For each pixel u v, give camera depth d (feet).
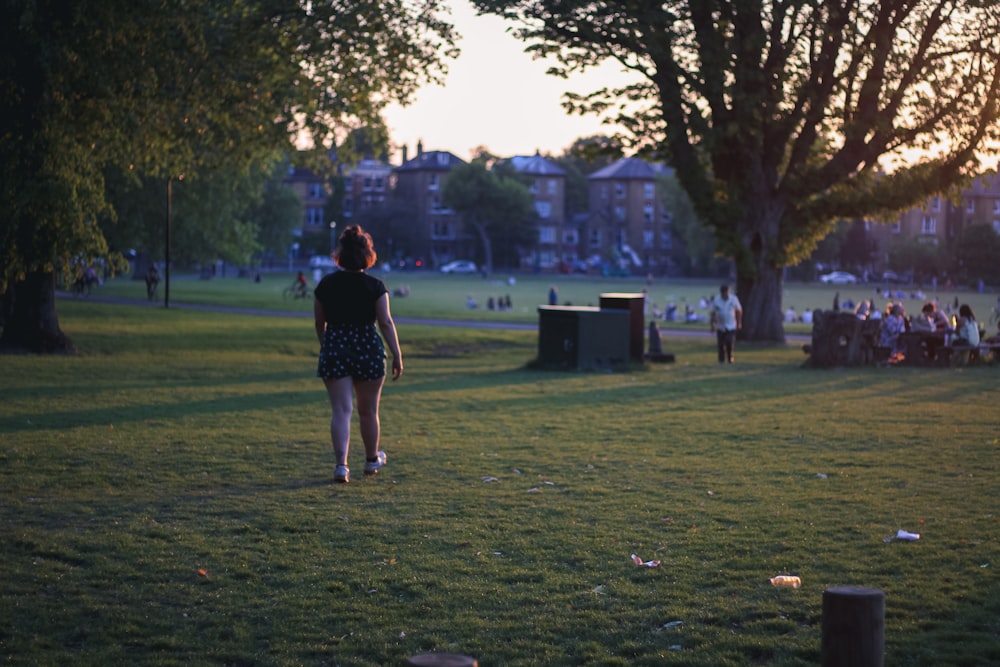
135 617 18.57
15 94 67.72
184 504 27.53
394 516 26.43
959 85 107.04
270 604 19.42
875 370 80.43
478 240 482.28
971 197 454.40
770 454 37.06
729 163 118.73
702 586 20.56
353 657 16.74
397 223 500.33
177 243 171.83
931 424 45.91
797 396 59.16
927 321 85.97
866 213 118.62
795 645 17.04
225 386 61.41
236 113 82.79
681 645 17.34
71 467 32.55
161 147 85.15
